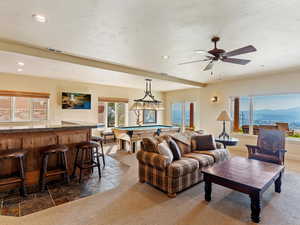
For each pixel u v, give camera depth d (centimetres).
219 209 229
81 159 323
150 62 398
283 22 221
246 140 576
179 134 383
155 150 296
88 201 246
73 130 337
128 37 268
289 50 319
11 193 264
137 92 805
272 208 232
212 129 669
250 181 219
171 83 609
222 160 358
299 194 271
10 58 328
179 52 330
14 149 263
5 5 186
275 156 347
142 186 296
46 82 569
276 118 525
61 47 309
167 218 209
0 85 493
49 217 208
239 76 548
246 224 200
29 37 268
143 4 186
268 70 470
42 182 273
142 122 824
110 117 734
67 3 184
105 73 459
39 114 568
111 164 415
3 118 515
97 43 291
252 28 238
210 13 203
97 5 187
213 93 668
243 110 597
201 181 315
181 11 199
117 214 216
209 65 319
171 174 257
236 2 181
